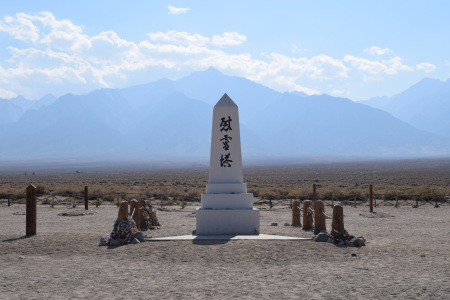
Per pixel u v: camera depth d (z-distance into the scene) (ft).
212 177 68.23
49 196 151.33
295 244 55.88
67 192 165.17
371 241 59.06
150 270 42.78
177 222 82.69
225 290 35.86
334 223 57.41
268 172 574.56
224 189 67.36
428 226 75.97
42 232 68.03
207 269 43.09
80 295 34.78
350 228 73.51
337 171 567.59
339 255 49.34
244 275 40.70
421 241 59.21
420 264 44.62
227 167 68.23
